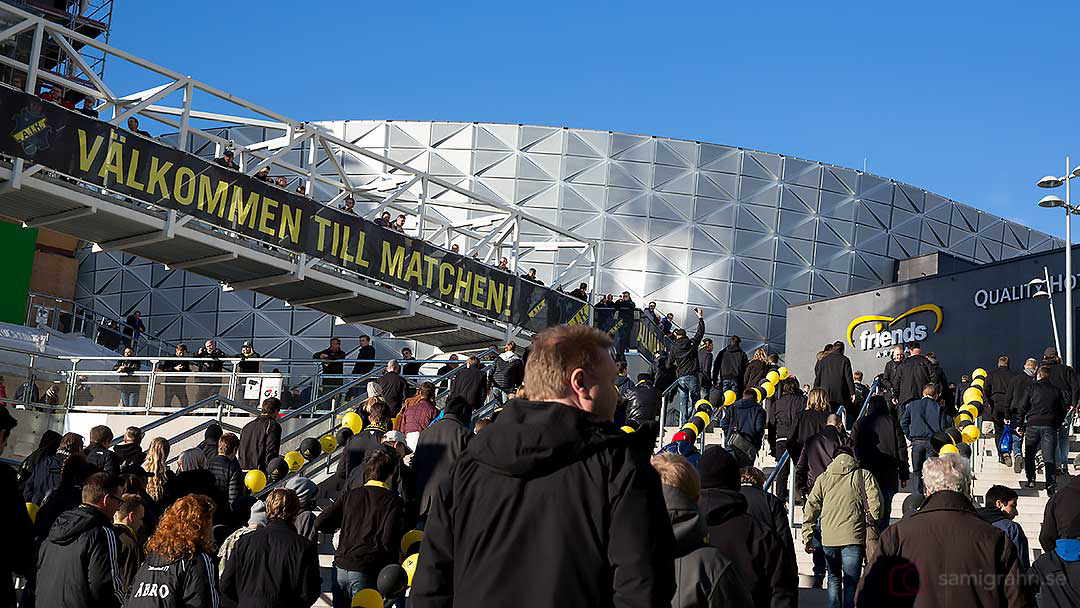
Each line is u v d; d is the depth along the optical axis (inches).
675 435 457.1
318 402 700.7
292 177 1995.6
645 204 2042.3
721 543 197.3
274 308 1953.7
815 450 383.9
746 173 2087.8
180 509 225.8
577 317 1088.8
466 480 115.4
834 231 2100.1
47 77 705.0
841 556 330.3
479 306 982.4
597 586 108.2
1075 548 217.0
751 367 723.4
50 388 834.8
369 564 289.3
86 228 762.8
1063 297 1288.1
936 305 1427.2
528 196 2026.3
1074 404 561.9
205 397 814.5
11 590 211.6
